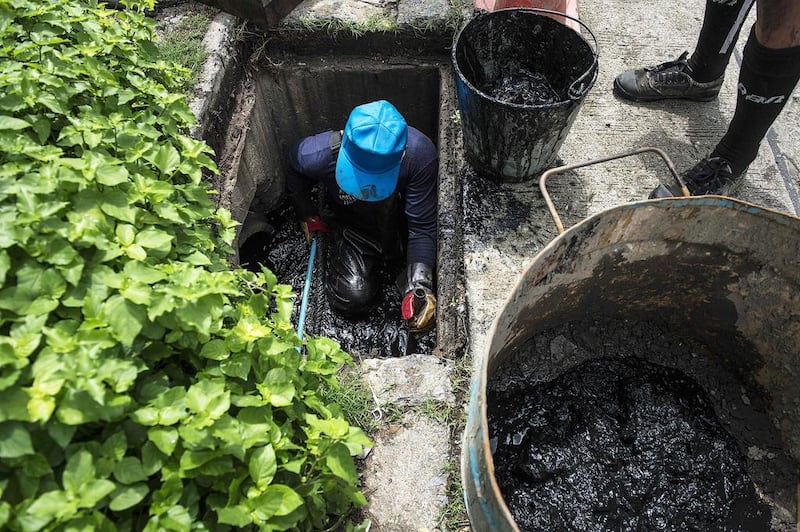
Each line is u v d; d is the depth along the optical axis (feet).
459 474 5.74
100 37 5.90
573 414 6.40
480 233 7.72
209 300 4.32
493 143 7.48
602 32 9.92
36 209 4.09
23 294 3.88
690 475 6.08
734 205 5.13
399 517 5.48
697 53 8.51
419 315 8.50
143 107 5.92
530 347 6.70
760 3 5.93
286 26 9.14
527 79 8.52
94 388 3.53
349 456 4.35
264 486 3.97
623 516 5.84
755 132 7.06
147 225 4.75
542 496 5.92
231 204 8.06
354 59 9.56
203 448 3.90
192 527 3.83
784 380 6.16
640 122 8.89
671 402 6.50
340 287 9.66
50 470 3.50
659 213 5.13
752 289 5.84
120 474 3.65
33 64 5.14
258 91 9.32
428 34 9.26
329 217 10.28
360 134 7.78
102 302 4.03
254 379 4.62
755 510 5.94
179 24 8.71
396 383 6.31
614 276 5.97
